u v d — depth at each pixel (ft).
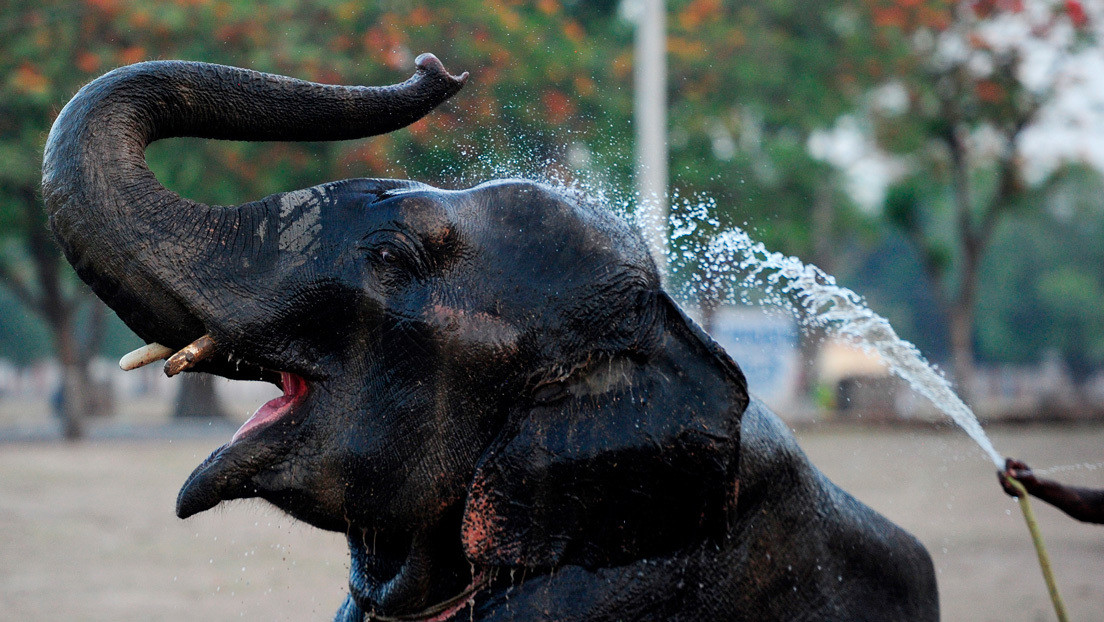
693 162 92.84
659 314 12.57
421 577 12.80
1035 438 89.15
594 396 12.33
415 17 67.31
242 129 12.32
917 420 92.12
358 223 12.53
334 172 62.64
